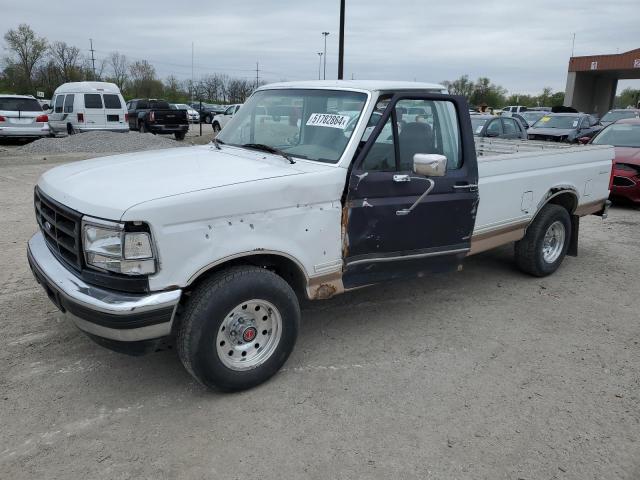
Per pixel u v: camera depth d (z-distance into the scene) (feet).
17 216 26.58
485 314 16.71
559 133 60.64
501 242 17.71
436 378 12.84
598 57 134.00
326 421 11.06
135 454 9.94
